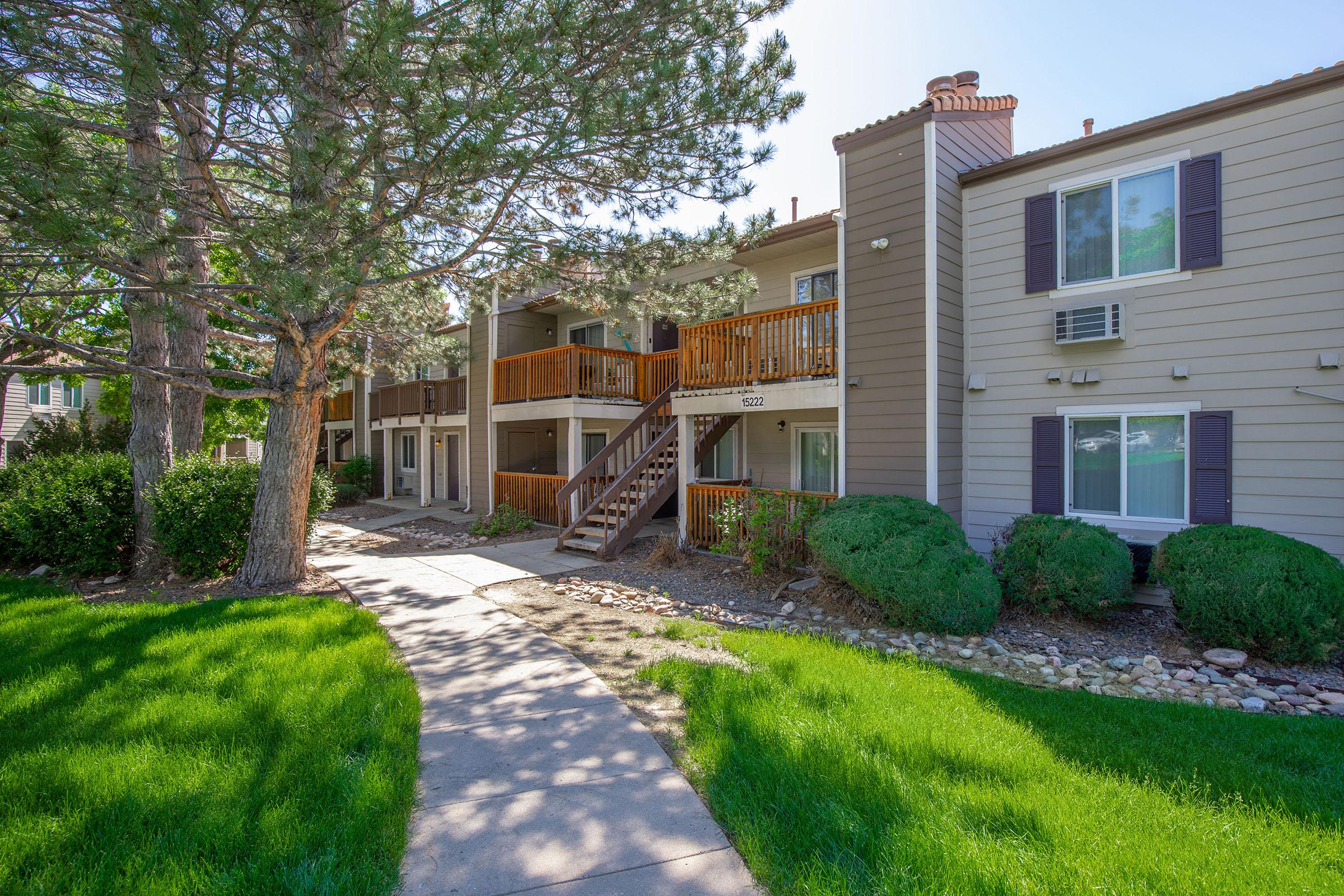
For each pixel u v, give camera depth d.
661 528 13.31
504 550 11.50
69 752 3.42
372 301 10.52
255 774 3.22
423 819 2.96
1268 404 6.57
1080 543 6.47
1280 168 6.52
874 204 8.55
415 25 5.61
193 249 8.48
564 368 13.47
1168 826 2.84
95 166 5.23
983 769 3.34
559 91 6.16
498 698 4.47
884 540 6.64
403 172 6.23
